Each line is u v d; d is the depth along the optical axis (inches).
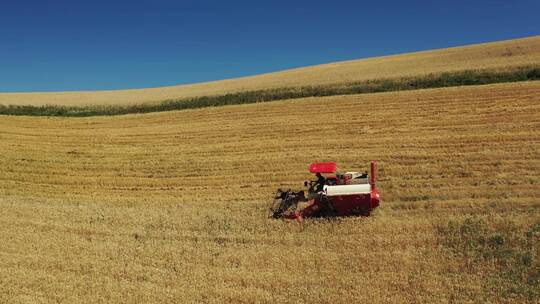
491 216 547.8
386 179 761.0
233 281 442.0
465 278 412.2
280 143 1022.4
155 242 551.2
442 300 380.2
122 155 1066.1
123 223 627.2
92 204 770.8
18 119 1478.8
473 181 706.8
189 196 789.9
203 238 557.6
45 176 956.6
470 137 901.2
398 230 524.7
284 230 558.3
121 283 449.4
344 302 390.0
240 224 593.9
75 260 507.8
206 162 960.9
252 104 1406.3
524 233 490.9
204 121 1293.1
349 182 611.5
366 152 894.4
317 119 1161.4
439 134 944.9
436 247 478.3
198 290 427.5
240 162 933.8
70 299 424.5
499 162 768.3
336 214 592.1
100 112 1622.8
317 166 631.8
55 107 1788.9
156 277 457.7
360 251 482.0
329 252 486.0
